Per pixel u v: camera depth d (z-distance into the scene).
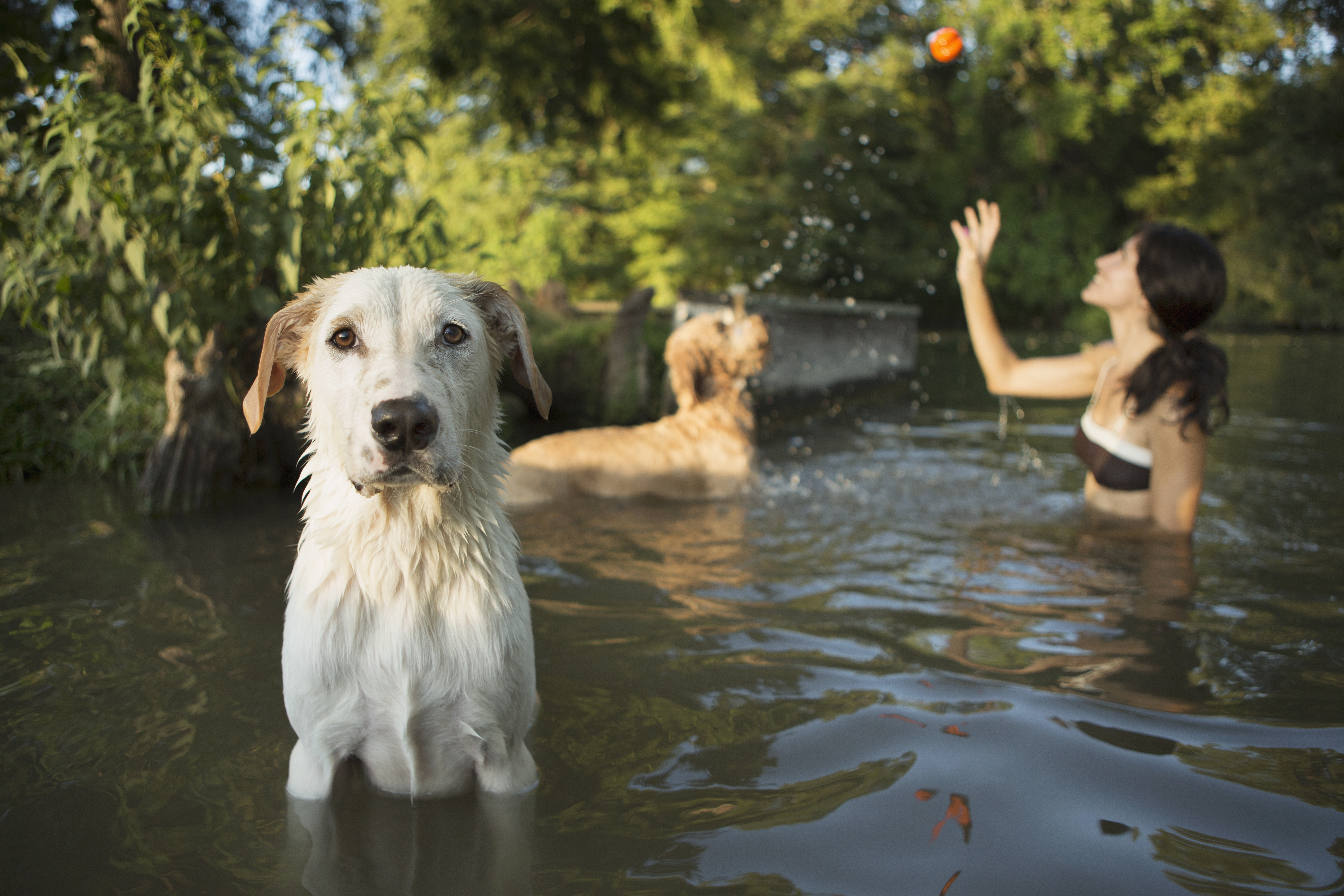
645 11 15.18
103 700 2.41
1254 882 1.67
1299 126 27.97
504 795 2.01
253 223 4.27
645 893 1.65
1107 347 5.32
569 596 3.41
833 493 5.24
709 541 4.20
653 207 25.05
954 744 2.22
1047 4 29.33
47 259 4.33
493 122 22.98
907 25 32.38
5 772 2.04
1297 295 25.97
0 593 3.27
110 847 1.77
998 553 3.97
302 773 1.99
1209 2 29.56
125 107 4.15
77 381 5.90
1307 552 3.92
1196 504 4.31
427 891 1.65
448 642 1.94
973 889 1.65
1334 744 2.21
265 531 4.14
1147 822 1.87
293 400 5.25
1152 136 29.59
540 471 5.05
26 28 5.71
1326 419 8.19
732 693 2.54
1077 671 2.68
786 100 25.12
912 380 12.14
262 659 2.69
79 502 4.71
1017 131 30.23
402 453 1.83
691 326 5.55
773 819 1.90
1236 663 2.72
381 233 5.06
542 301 10.98
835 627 3.08
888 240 23.56
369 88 4.77
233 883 1.67
